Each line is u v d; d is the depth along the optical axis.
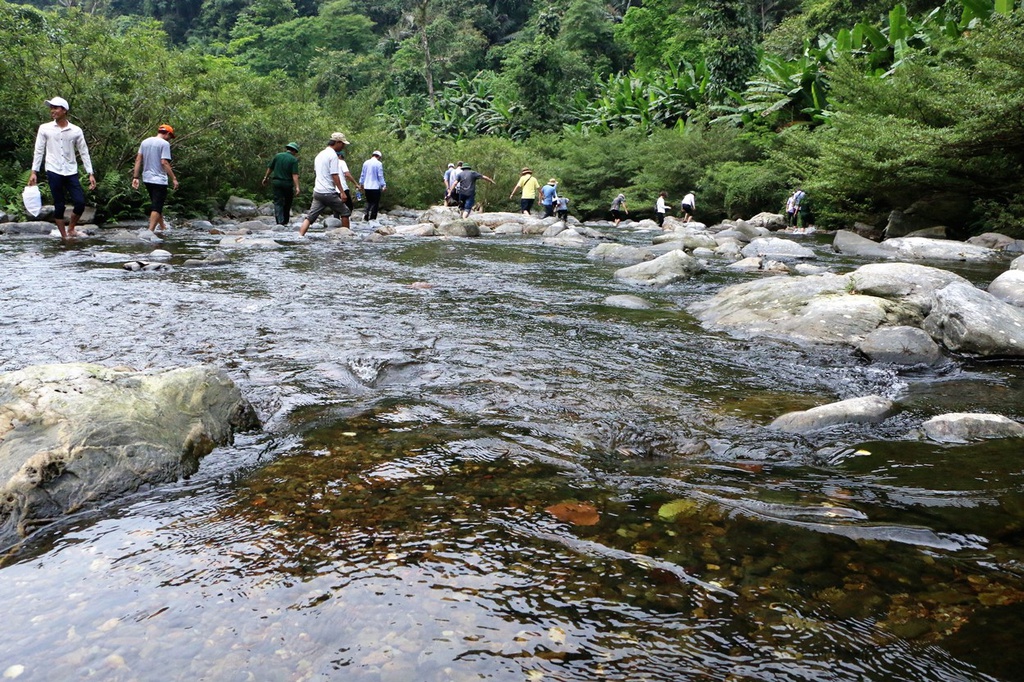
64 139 8.49
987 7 15.92
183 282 5.69
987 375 3.65
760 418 2.79
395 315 4.69
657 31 48.88
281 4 65.81
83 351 3.36
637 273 6.95
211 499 1.87
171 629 1.28
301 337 3.91
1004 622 1.34
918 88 14.37
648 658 1.22
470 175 16.33
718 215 25.45
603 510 1.85
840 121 15.34
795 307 4.63
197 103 12.79
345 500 1.88
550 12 40.59
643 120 30.78
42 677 1.13
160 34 14.37
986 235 12.01
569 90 40.72
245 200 14.70
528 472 2.12
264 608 1.35
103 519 1.73
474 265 7.77
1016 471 2.19
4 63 11.08
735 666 1.21
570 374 3.37
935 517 1.83
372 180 13.91
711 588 1.45
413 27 55.28
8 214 10.07
